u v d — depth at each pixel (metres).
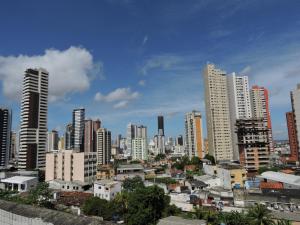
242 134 159.25
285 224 54.09
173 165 199.00
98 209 69.81
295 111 175.75
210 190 94.88
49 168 139.38
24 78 173.38
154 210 62.53
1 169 168.62
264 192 78.06
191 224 42.81
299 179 93.81
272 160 187.12
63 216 35.06
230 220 58.22
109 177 147.50
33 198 78.81
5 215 38.16
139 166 179.62
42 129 173.88
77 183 123.62
